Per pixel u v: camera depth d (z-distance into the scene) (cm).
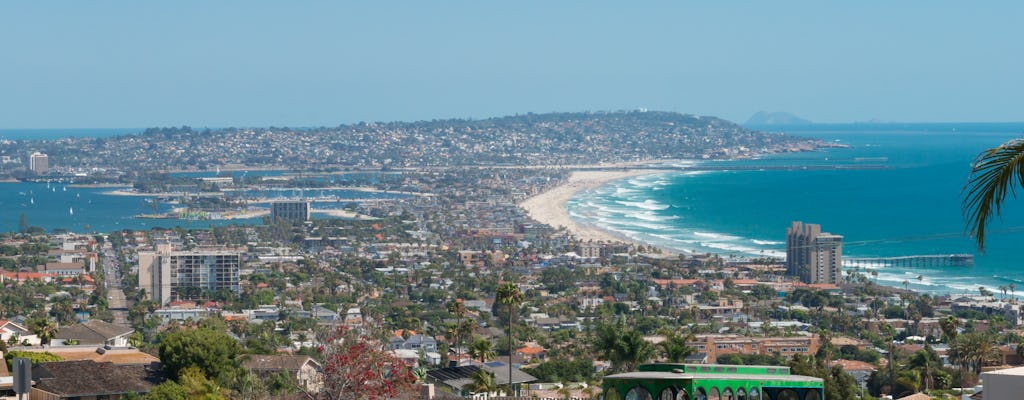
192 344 15012
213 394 13512
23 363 8331
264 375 15475
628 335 16275
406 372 8956
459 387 16800
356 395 8600
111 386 13888
